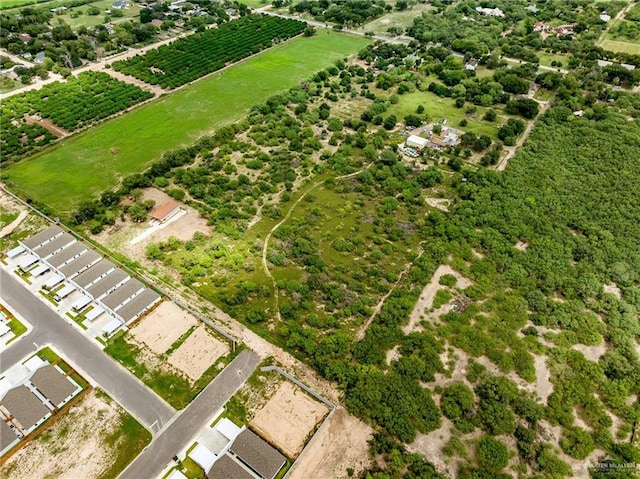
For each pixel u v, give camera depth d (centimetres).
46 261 11081
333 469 7538
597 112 17362
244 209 12888
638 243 11750
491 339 9481
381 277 11025
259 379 8825
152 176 14075
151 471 7475
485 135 16050
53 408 8275
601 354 9338
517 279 10762
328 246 11869
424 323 9831
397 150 15700
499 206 12950
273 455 7444
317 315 10031
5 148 15300
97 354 9219
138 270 11062
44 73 19962
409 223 12638
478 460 7619
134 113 17725
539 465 7550
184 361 9094
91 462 7575
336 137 16238
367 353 9112
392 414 8119
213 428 8038
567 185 13775
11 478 7369
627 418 8238
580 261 11281
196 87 19788
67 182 14038
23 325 9769
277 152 15400
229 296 10419
